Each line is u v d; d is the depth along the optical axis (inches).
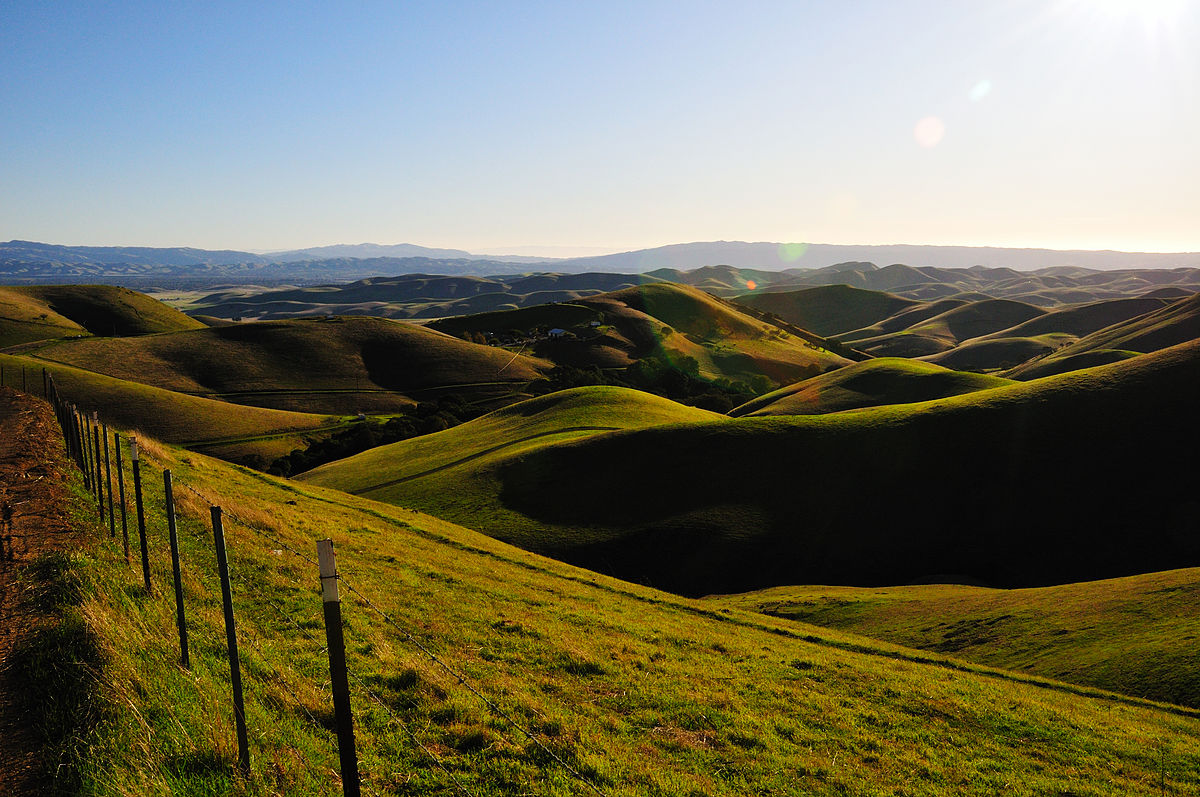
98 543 551.5
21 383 4867.1
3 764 269.9
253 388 6619.1
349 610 629.9
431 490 3164.4
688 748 501.4
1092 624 1378.0
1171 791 627.2
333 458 4569.4
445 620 703.7
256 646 459.5
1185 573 1534.2
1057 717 793.6
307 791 290.4
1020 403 3029.0
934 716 731.4
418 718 419.2
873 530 2596.0
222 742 293.3
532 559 1668.3
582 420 4035.4
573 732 461.4
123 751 279.0
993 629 1494.8
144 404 5206.7
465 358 7711.6
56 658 338.6
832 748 575.5
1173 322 7741.1
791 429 3201.3
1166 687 1070.4
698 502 2824.8
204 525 765.3
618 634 851.4
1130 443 2699.3
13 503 634.2
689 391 6692.9
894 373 5506.9
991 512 2581.2
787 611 1871.3
